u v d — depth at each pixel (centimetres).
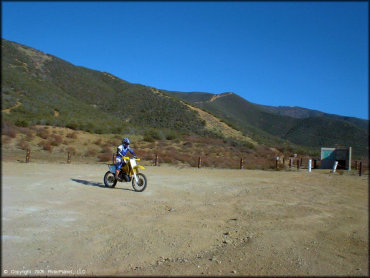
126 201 972
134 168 1162
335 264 568
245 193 1184
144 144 3884
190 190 1212
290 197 1127
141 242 636
